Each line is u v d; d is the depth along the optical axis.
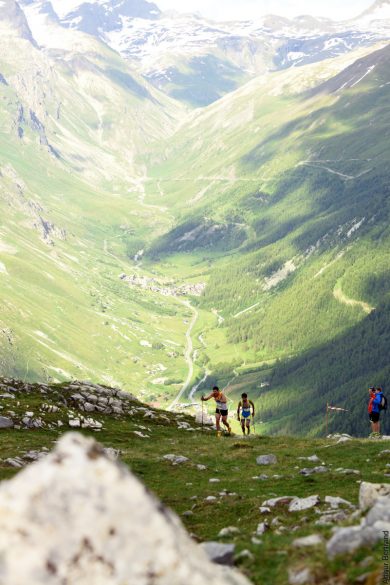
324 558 15.76
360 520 19.55
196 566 10.55
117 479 10.90
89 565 9.96
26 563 9.77
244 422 53.88
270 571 16.42
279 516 25.42
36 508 10.28
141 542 10.37
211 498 30.64
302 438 48.53
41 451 42.06
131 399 68.00
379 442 42.16
